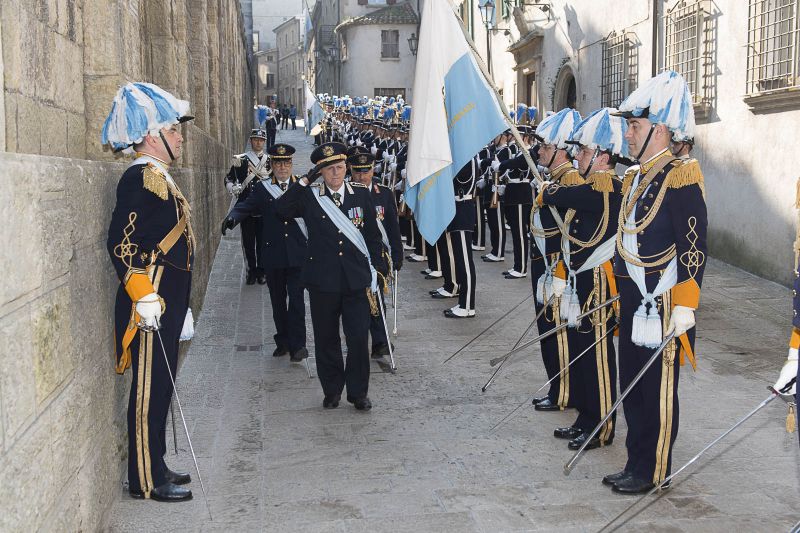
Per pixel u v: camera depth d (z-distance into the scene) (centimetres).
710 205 1168
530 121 1575
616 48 1462
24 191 260
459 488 445
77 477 318
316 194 570
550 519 405
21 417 250
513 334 816
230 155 1803
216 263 1240
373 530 394
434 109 588
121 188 394
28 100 374
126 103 398
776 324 835
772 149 1017
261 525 397
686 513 412
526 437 526
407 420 561
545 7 1853
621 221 435
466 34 592
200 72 1076
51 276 287
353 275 562
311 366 699
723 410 575
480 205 1392
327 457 491
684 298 407
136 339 407
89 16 484
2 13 339
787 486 446
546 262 543
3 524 232
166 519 399
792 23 968
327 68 5416
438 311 931
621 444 513
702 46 1164
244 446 509
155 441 418
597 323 502
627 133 436
